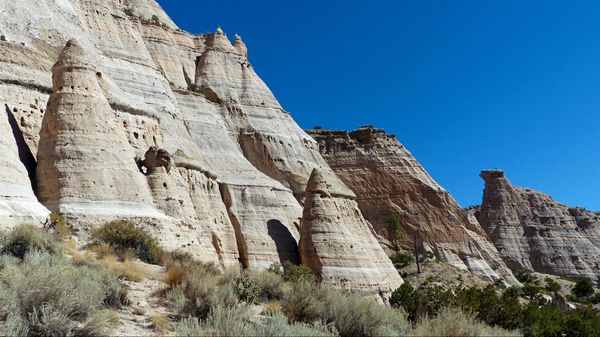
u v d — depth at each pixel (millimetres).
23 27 43750
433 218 87375
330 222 47875
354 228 55344
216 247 44906
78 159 31609
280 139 69062
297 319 14672
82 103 33594
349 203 57688
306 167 67812
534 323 23188
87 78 34812
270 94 77062
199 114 63719
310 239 47094
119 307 14164
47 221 25359
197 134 60562
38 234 19422
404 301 25750
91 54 51750
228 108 70438
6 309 10664
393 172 90000
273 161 66188
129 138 41094
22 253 18078
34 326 10391
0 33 40438
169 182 36500
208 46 80250
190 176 46500
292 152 68562
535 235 128375
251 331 11094
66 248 20953
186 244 33469
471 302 21000
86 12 58844
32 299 11016
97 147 32594
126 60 58062
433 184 91062
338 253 46188
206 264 28422
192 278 16734
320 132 95438
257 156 66688
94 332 10938
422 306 19719
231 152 61375
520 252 125375
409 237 85562
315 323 12531
